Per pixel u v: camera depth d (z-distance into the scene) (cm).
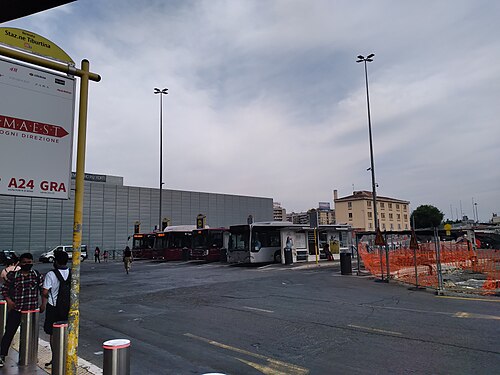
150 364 635
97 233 4938
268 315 1011
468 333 788
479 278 1834
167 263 3400
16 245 4247
